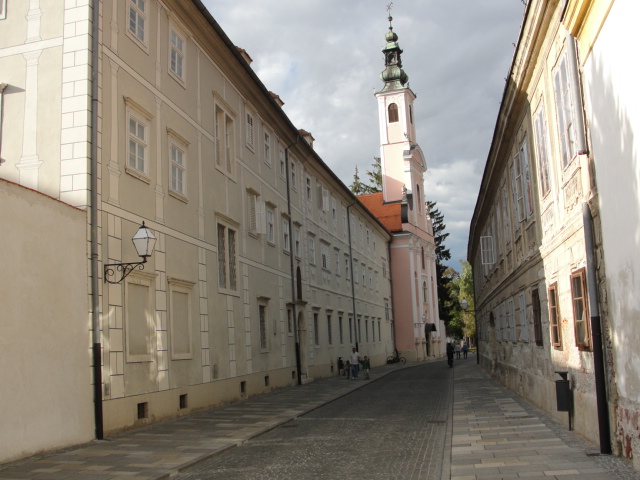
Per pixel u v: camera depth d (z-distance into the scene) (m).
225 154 22.69
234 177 23.52
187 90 19.78
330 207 40.09
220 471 10.05
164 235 17.34
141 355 15.40
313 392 25.41
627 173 8.09
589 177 9.93
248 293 23.97
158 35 18.02
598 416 9.66
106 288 14.10
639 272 7.88
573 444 10.78
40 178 14.14
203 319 19.47
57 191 13.99
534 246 16.03
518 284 19.42
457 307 88.81
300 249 32.31
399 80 69.25
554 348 13.94
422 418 16.44
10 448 10.77
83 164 13.98
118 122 15.38
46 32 14.78
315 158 35.00
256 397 23.33
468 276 90.75
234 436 13.61
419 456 10.73
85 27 14.55
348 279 43.62
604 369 9.66
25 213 11.70
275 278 27.67
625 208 8.27
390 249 63.50
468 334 93.75
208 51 21.69
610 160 8.75
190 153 19.64
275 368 26.47
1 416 10.64
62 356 12.38
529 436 12.05
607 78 8.59
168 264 17.42
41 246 12.09
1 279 10.95
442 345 73.25
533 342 16.92
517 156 17.91
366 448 11.77
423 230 69.31
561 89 11.68
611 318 9.23
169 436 13.67
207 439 13.20
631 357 8.41
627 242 8.27
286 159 31.05
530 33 13.17
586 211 10.02
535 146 14.93
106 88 14.98
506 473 8.84
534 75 14.36
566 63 11.09
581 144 10.04
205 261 20.05
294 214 31.64
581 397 11.25
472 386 26.70
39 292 11.91
